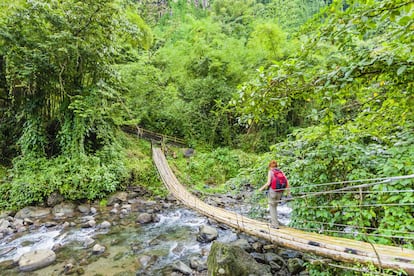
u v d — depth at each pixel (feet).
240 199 29.96
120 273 14.66
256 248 16.89
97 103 30.94
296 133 14.56
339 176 11.84
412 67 5.85
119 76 34.14
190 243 18.93
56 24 26.71
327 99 7.36
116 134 38.50
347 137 11.48
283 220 21.36
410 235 8.88
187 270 14.74
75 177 26.66
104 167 29.94
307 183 12.41
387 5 5.66
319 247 10.18
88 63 30.78
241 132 49.73
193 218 24.73
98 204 27.53
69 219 23.57
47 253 15.98
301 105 39.40
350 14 6.38
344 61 7.06
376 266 7.99
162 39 70.85
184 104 48.78
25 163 27.25
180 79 49.26
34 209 23.85
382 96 9.34
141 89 45.09
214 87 45.44
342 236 11.31
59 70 28.22
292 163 13.87
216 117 47.80
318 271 11.92
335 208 11.38
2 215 22.18
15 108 31.09
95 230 21.25
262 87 8.05
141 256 16.69
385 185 9.45
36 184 24.86
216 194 32.24
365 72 6.74
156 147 44.93
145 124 51.11
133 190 31.81
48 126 31.60
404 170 9.25
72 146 29.22
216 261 13.29
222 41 51.21
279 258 15.47
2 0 24.61
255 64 44.60
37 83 28.55
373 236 9.89
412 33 5.97
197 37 51.49
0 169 28.07
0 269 14.83
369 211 9.99
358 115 11.91
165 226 22.53
